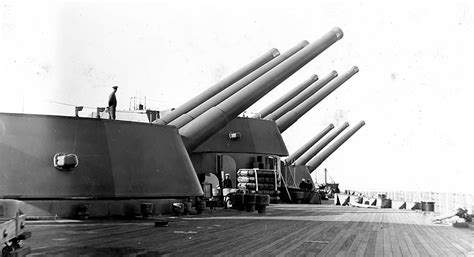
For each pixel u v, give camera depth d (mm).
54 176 12555
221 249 7863
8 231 5797
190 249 7820
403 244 8867
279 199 29625
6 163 12148
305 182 33562
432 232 11352
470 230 11953
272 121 32031
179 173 15305
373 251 7855
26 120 12797
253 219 14258
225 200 19469
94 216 12859
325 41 22719
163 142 15352
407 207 24578
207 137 18031
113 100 14789
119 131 14273
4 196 11836
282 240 9164
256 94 19672
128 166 13922
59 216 12391
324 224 12977
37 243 8297
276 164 31297
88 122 13758
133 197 13664
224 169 27906
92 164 13242
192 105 24438
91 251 7430
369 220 14867
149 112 26906
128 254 7199
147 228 11023
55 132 13062
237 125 29453
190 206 15367
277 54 29141
